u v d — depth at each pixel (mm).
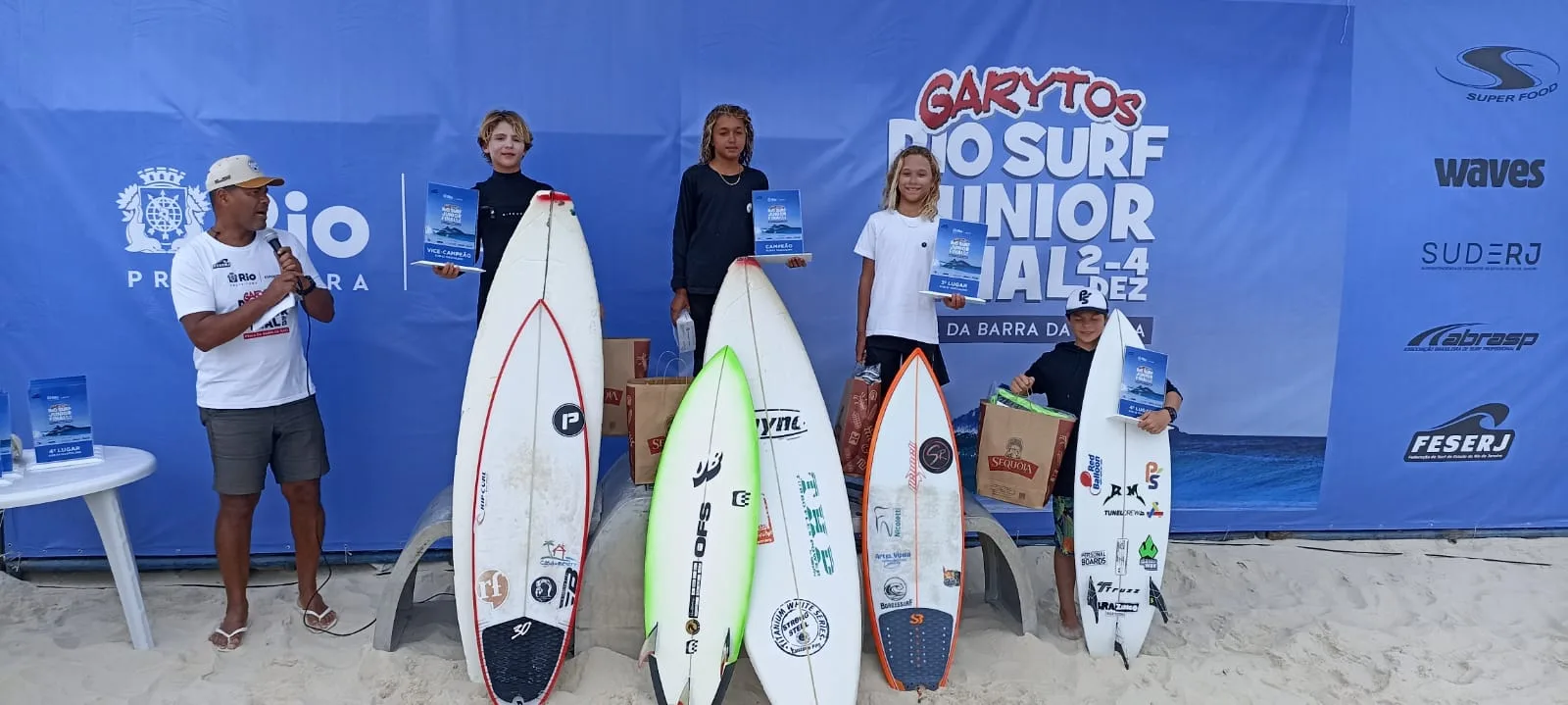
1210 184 3576
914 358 2820
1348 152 3598
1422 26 3570
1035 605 2863
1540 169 3684
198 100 3182
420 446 3436
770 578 2576
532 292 2762
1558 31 3629
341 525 3438
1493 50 3609
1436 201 3660
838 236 3482
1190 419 3697
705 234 3057
